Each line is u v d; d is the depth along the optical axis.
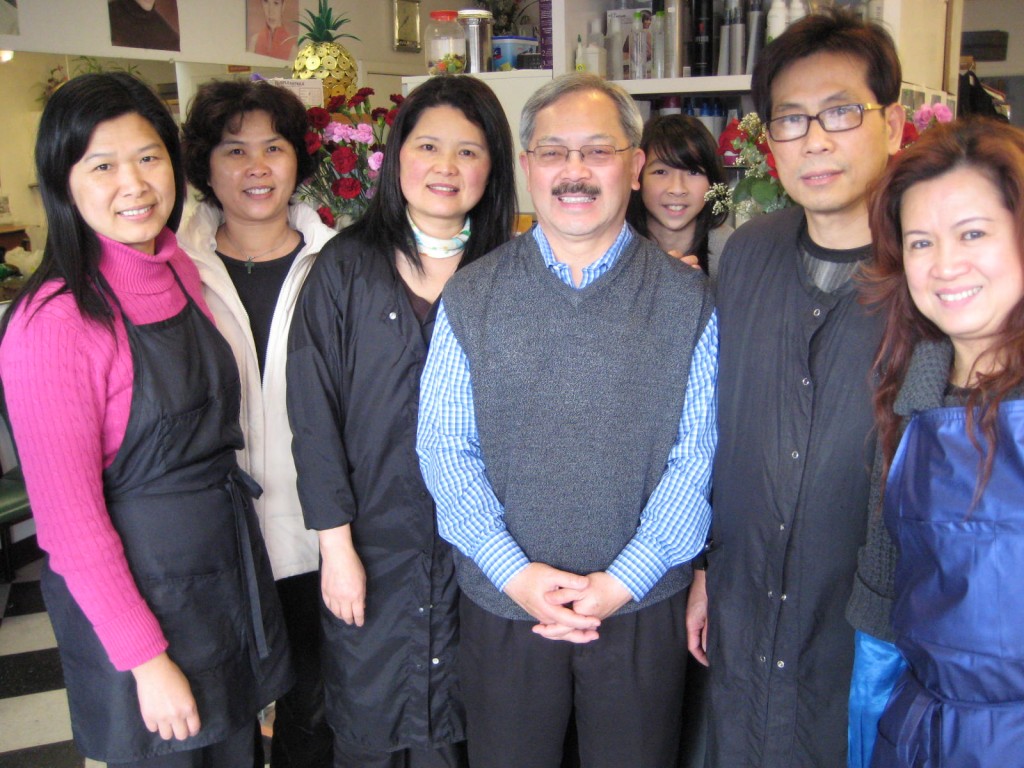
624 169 1.51
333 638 1.80
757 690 1.49
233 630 1.57
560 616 1.46
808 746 1.46
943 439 1.10
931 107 1.84
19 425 1.35
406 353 1.69
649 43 2.79
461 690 1.73
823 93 1.35
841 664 1.43
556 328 1.52
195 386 1.51
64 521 1.35
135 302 1.45
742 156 1.93
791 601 1.43
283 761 2.13
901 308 1.22
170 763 1.50
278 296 1.95
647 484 1.55
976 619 1.05
